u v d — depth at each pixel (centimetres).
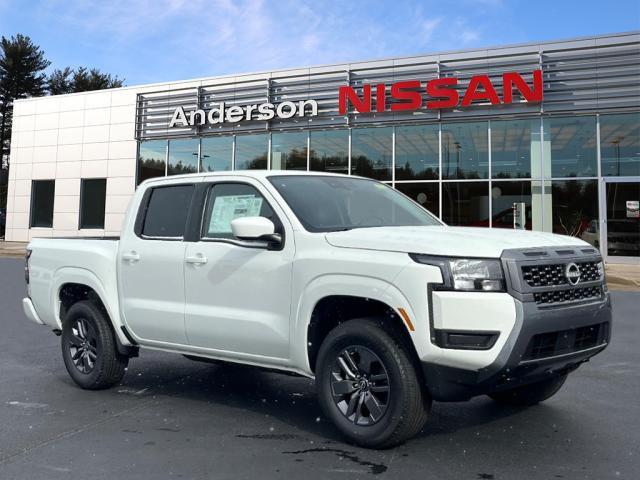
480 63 1892
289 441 418
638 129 1775
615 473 358
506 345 349
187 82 2389
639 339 818
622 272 1606
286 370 447
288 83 2167
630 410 494
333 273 403
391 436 383
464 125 1936
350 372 406
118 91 2647
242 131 2258
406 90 1950
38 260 622
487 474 356
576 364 409
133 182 2597
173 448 405
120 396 545
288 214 445
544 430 442
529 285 364
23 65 5481
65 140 2777
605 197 1809
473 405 512
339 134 2108
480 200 1919
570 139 1836
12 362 690
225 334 463
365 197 516
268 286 441
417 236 393
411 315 366
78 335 578
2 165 5569
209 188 506
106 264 556
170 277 503
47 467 372
